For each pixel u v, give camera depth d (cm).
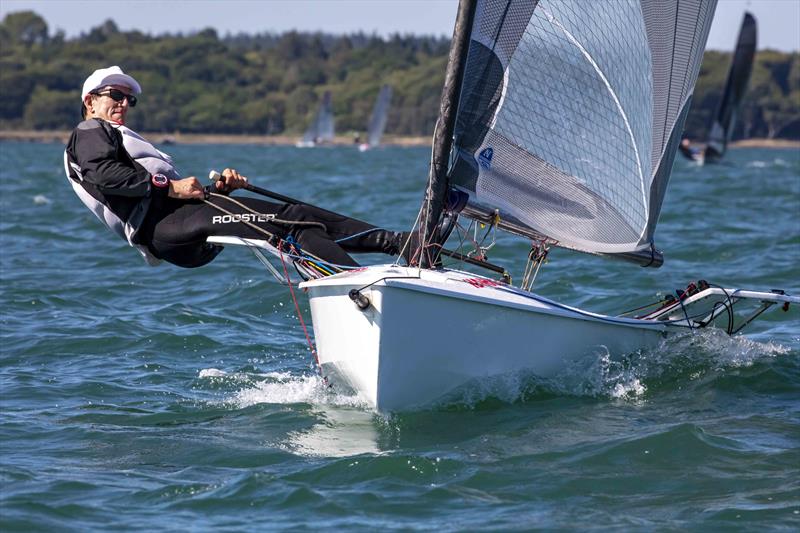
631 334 2398
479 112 2209
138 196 2102
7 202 7994
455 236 4762
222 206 2172
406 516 1661
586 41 2292
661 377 2416
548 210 2328
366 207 7331
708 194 8700
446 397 2142
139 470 1905
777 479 1784
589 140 2339
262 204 2205
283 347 2983
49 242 5394
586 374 2319
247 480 1814
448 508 1691
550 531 1592
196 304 3628
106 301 3734
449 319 2078
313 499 1731
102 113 2202
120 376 2661
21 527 1630
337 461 1892
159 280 4125
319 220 2223
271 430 2122
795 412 2178
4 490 1788
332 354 2153
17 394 2478
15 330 3195
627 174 2392
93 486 1816
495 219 2283
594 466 1861
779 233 5459
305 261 2178
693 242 5072
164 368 2736
